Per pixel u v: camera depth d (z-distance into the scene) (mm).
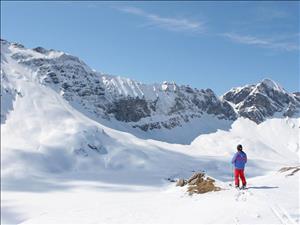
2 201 105125
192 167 190250
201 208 25047
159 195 34656
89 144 192375
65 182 144125
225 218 21484
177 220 23281
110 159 185375
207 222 21422
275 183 32188
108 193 123688
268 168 197125
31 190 129250
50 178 150500
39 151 176875
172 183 148000
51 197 113125
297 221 19859
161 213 25953
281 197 25281
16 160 161625
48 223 27516
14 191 126250
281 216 20875
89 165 176375
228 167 196875
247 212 22047
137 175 163125
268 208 22391
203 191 31156
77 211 30422
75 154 182000
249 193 27094
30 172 153625
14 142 186125
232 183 35219
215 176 176375
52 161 171125
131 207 29078
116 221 25297
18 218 86062
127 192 127375
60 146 186000
